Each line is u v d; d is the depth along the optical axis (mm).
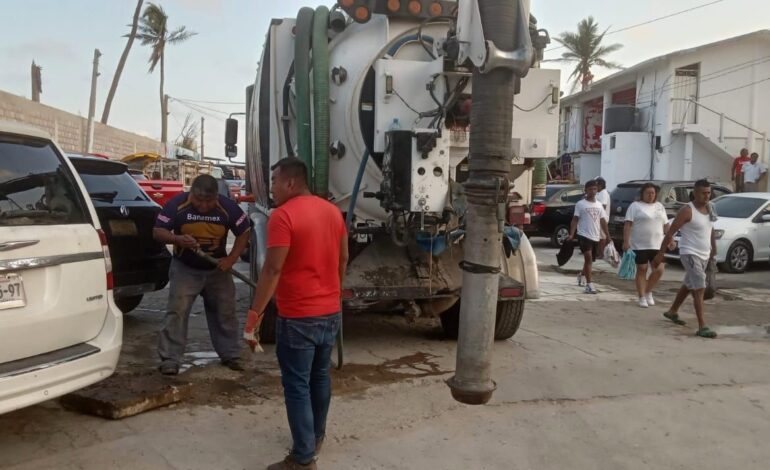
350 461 3855
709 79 23297
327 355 3781
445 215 5293
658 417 4672
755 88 23406
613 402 4941
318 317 3578
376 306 6121
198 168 27781
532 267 6375
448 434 4285
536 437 4277
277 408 4609
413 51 5727
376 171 5785
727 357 6254
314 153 5625
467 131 5359
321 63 5566
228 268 5285
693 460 4004
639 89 25328
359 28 5703
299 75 5668
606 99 28531
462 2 3691
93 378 3865
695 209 7230
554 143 5723
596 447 4152
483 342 3838
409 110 5473
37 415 4336
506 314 6363
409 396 4953
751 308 8859
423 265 5879
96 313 3975
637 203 8836
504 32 3543
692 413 4762
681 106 23547
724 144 23266
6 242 3432
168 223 5105
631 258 8914
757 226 12367
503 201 3711
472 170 3744
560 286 10391
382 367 5684
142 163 24359
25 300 3553
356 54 5680
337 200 5938
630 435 4348
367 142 5715
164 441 3998
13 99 18234
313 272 3568
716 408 4875
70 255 3787
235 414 4477
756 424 4586
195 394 4836
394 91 5445
